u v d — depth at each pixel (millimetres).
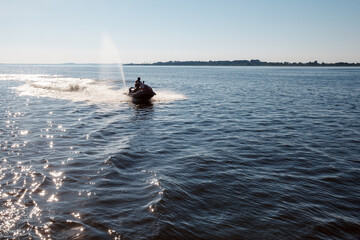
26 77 57094
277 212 5492
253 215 5371
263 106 20750
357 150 9727
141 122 14156
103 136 11023
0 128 11898
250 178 7145
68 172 7199
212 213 5406
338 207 5793
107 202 5699
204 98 25578
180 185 6559
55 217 5109
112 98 23641
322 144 10438
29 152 8758
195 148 9703
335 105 21625
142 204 5621
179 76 76000
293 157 8875
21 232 4637
